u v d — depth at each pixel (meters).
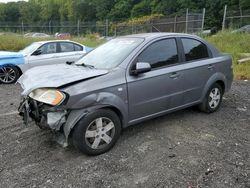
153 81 4.62
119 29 27.44
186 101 5.23
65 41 10.64
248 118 5.55
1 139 4.77
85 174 3.70
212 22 43.44
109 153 4.21
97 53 5.20
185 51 5.23
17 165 3.95
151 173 3.67
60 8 91.25
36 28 29.81
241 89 7.85
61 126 3.97
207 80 5.52
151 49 4.76
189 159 3.97
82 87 3.93
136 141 4.56
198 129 5.00
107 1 75.75
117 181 3.53
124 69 4.39
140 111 4.57
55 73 4.39
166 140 4.58
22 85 4.53
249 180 3.47
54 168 3.86
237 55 12.34
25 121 4.23
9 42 19.05
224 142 4.49
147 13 64.12
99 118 4.07
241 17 18.95
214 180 3.48
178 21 21.73
